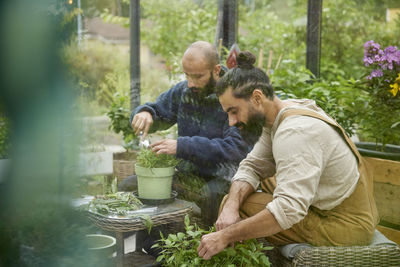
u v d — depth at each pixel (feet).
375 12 16.42
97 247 5.80
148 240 6.53
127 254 6.50
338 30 16.67
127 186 7.14
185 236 6.19
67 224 4.83
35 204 4.58
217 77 7.18
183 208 6.38
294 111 5.42
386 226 7.97
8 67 4.22
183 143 6.73
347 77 15.76
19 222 4.51
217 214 6.96
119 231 5.79
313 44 10.78
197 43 7.20
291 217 5.00
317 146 5.17
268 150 6.21
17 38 4.22
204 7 12.26
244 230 5.13
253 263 5.41
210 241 5.17
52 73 4.46
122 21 8.55
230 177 7.00
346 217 5.50
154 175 6.40
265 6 17.67
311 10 10.67
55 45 4.44
